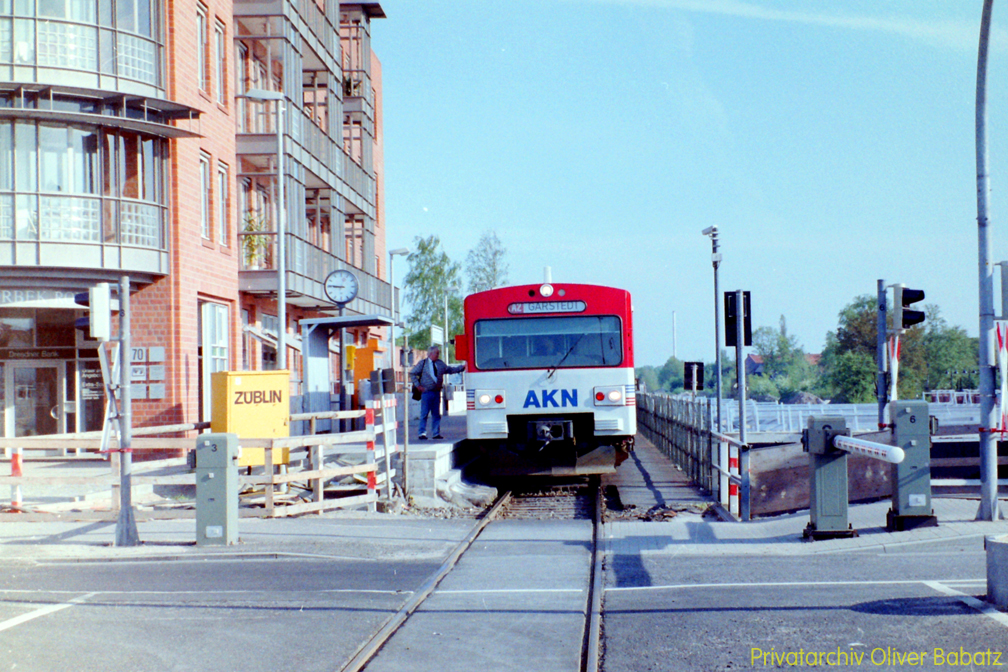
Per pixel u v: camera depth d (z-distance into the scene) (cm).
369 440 1571
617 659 632
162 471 1777
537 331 1803
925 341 9550
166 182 2167
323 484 1662
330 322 2408
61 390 2211
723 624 715
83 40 1991
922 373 9031
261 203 2927
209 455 1177
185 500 1627
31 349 2208
